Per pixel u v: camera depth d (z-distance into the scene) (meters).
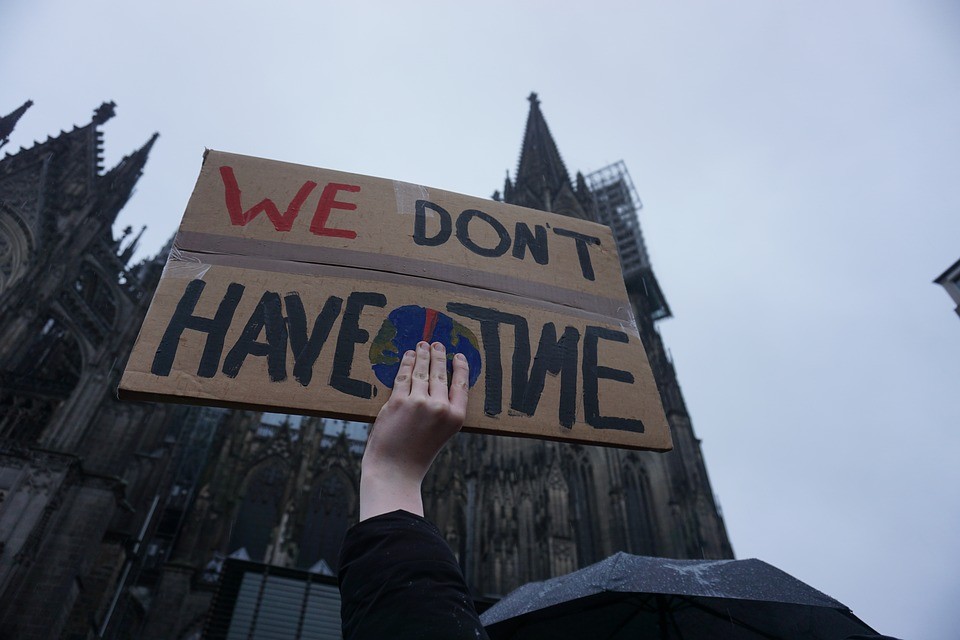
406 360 2.09
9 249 32.69
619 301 3.16
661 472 40.75
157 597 34.06
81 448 29.23
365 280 2.73
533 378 2.66
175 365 2.29
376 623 1.28
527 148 79.75
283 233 2.81
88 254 35.06
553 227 3.35
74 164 38.12
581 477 40.28
